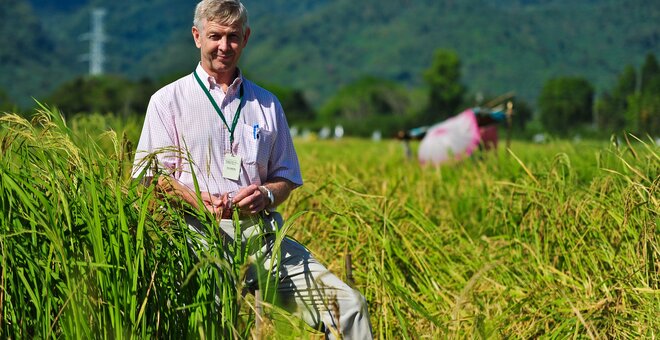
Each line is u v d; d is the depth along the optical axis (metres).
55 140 4.28
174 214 4.32
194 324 4.17
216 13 4.42
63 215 4.09
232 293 4.30
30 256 4.02
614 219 6.12
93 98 73.75
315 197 6.86
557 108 73.12
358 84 126.69
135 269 4.00
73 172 4.20
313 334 4.89
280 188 4.64
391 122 88.44
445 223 7.76
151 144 4.54
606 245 6.02
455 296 5.95
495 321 5.23
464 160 12.16
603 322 5.24
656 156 6.03
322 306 4.48
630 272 5.54
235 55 4.50
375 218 6.77
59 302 4.01
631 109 46.53
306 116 106.25
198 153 4.50
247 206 4.45
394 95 124.31
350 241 6.57
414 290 6.33
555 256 6.33
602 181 6.62
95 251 3.96
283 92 110.94
